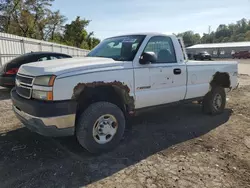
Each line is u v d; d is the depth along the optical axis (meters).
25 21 31.62
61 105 2.78
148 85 3.70
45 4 34.72
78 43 51.84
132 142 3.69
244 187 2.47
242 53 49.03
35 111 2.76
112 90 3.42
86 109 3.14
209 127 4.47
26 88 3.05
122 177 2.66
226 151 3.38
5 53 11.95
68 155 3.20
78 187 2.45
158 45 4.00
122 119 3.43
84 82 2.96
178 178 2.64
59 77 2.79
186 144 3.63
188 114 5.38
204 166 2.93
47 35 40.12
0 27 29.95
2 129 4.13
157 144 3.63
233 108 6.05
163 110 5.71
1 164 2.90
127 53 3.71
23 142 3.59
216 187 2.46
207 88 4.86
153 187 2.46
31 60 7.52
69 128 2.94
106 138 3.33
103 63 3.24
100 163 2.99
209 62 4.85
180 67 4.19
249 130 4.31
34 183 2.50
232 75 5.44
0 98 6.83
